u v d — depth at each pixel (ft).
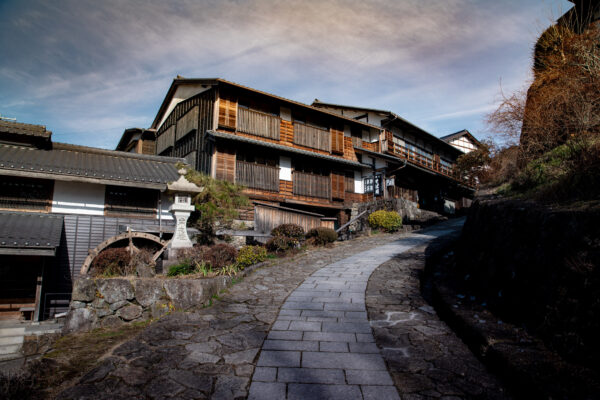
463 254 24.41
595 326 9.76
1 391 11.69
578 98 19.04
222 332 16.72
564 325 10.97
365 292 22.86
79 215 36.50
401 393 11.20
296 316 18.88
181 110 64.39
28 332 27.58
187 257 26.71
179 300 21.27
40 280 31.37
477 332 13.52
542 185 19.35
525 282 13.99
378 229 56.39
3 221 32.09
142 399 10.97
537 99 22.36
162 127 72.69
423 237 45.24
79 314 20.72
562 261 12.21
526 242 15.02
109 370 12.83
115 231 37.68
